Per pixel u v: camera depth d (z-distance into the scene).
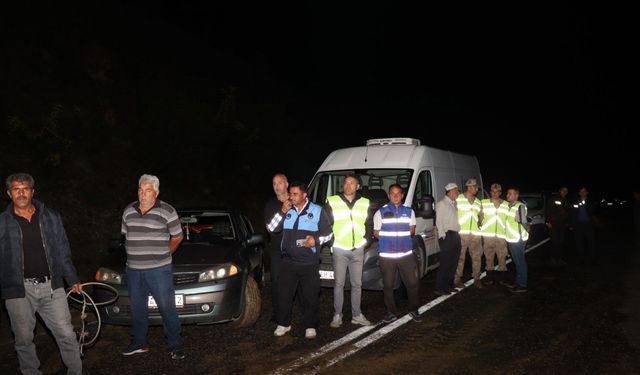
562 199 10.96
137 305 5.13
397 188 6.32
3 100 10.81
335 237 6.14
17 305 4.06
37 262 4.11
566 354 5.10
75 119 11.68
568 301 7.38
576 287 8.39
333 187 8.93
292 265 5.68
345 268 6.17
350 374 4.63
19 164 9.84
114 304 5.52
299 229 5.65
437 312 6.80
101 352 5.38
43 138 10.45
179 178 12.80
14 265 4.01
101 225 10.19
